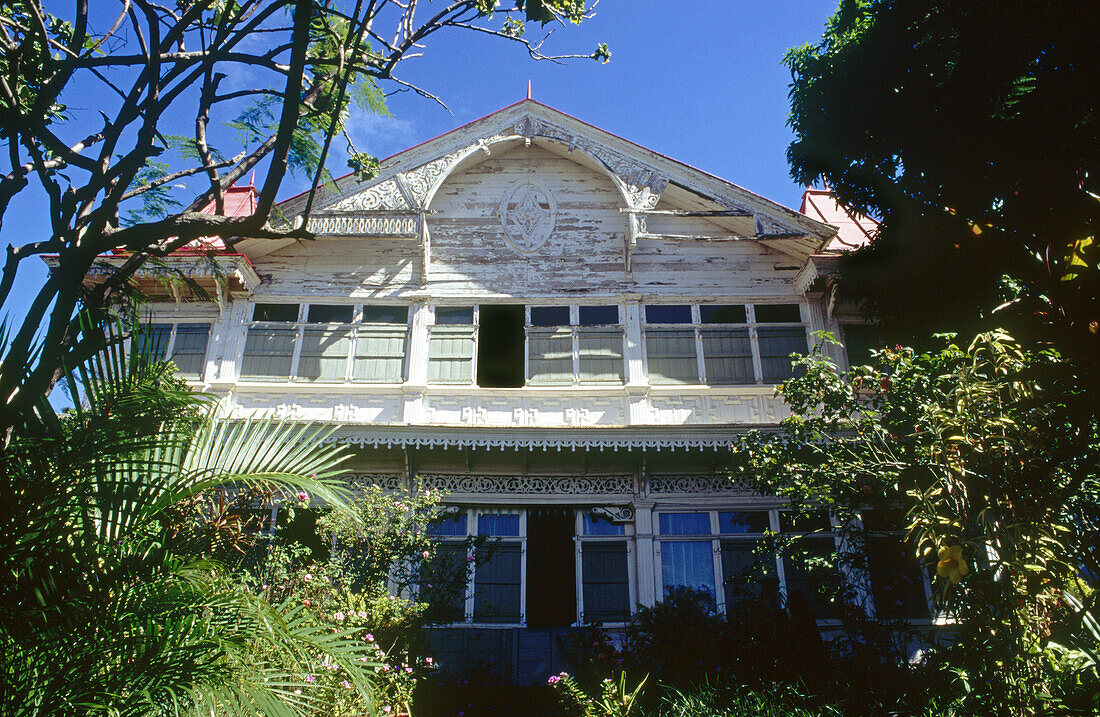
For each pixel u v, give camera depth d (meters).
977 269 9.19
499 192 15.59
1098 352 4.77
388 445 13.30
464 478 13.55
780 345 14.45
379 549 10.63
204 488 4.77
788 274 14.98
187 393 5.02
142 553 4.43
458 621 12.27
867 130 11.14
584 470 13.64
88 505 4.55
